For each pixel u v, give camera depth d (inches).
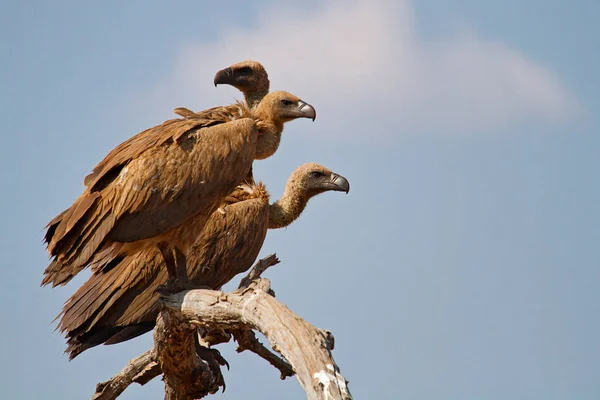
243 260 634.8
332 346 339.3
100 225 480.4
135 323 578.2
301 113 644.1
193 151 496.1
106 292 573.6
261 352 537.3
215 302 403.5
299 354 327.3
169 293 470.9
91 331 574.9
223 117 559.5
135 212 482.0
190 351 467.5
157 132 508.1
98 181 487.2
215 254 626.5
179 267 502.9
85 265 481.4
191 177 490.3
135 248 508.1
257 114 645.9
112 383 555.2
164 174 486.0
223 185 499.8
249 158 509.0
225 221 633.6
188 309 418.6
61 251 482.3
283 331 342.6
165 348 459.2
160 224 484.4
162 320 443.2
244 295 386.6
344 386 314.2
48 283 518.6
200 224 502.9
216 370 538.9
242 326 397.1
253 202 644.7
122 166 494.3
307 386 317.4
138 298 577.9
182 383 485.7
